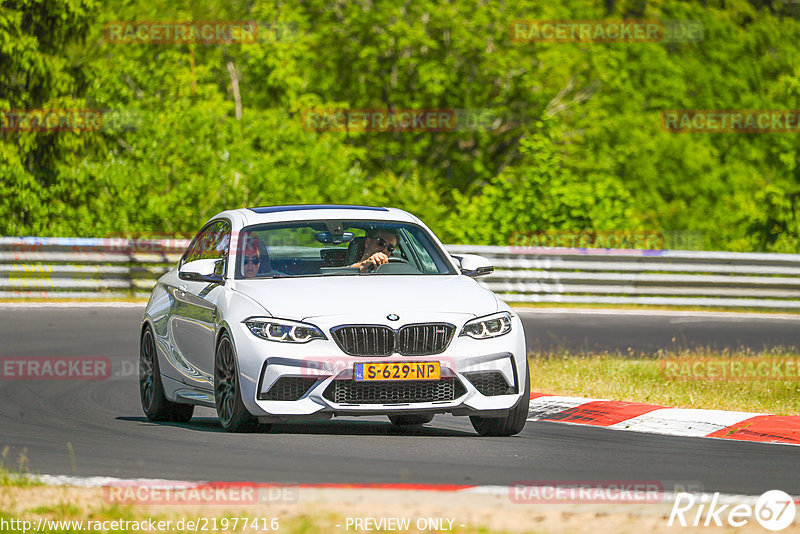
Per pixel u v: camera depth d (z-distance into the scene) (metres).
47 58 99.12
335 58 129.12
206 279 33.09
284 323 29.97
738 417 34.78
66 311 70.81
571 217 94.12
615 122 135.88
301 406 29.61
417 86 127.94
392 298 30.73
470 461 27.70
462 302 31.05
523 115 130.50
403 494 22.59
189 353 33.66
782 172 114.00
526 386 31.30
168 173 97.00
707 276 80.94
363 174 108.56
